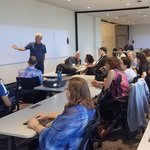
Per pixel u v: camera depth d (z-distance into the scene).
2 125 2.11
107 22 17.81
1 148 3.16
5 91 3.13
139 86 3.56
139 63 5.25
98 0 8.96
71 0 8.95
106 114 3.79
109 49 19.59
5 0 7.29
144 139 1.65
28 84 4.29
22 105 4.29
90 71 5.61
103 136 3.52
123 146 3.51
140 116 3.53
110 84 3.74
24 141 3.25
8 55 7.48
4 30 7.28
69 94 1.95
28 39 8.42
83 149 1.82
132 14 13.24
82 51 12.84
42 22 9.26
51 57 9.95
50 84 3.97
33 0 8.65
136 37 20.36
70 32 11.57
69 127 1.79
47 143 1.81
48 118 2.27
